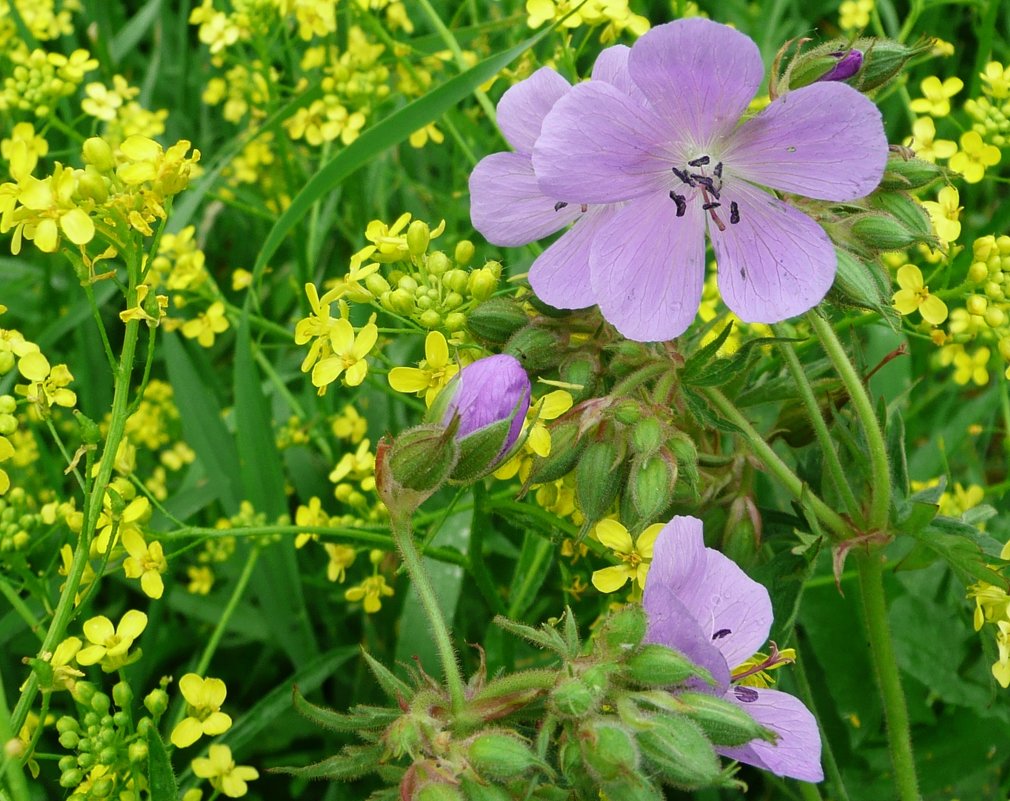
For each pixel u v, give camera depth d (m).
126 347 0.13
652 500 0.12
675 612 0.10
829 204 0.13
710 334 0.17
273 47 0.24
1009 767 0.18
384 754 0.11
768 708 0.11
